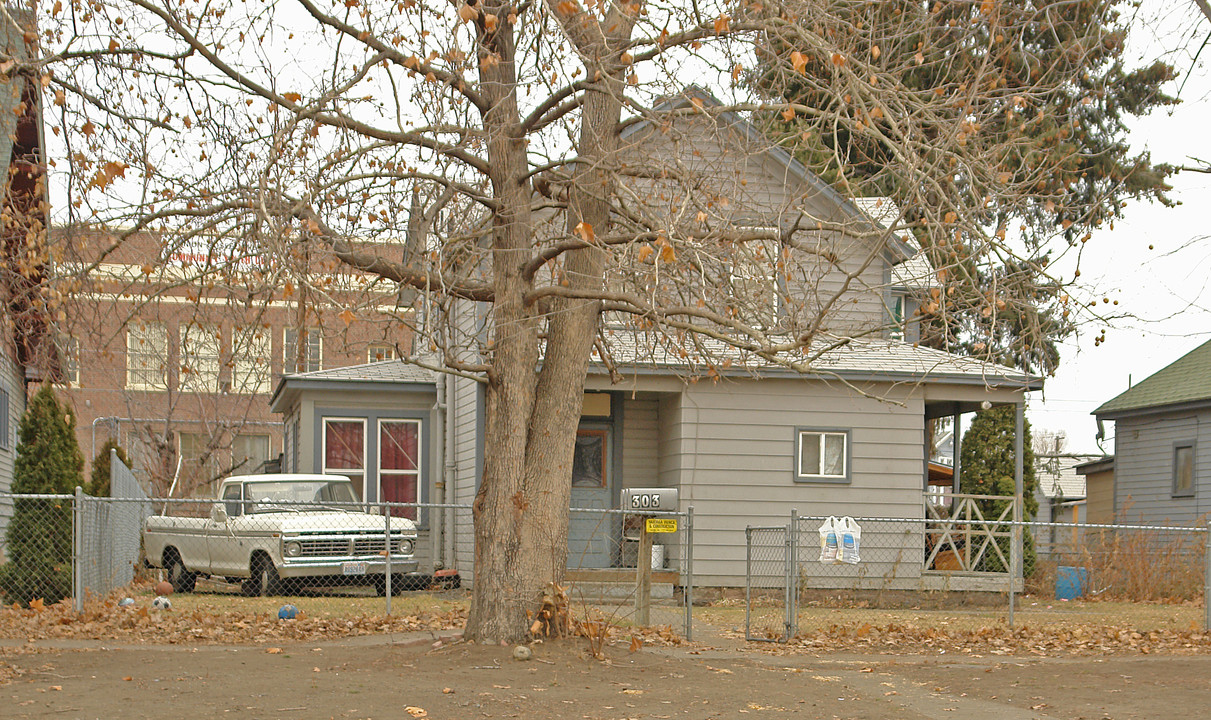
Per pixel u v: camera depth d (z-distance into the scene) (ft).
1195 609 59.98
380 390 69.36
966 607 58.75
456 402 68.03
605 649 34.47
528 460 34.09
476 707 26.12
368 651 34.88
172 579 61.16
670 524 44.06
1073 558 72.02
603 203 35.19
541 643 33.40
